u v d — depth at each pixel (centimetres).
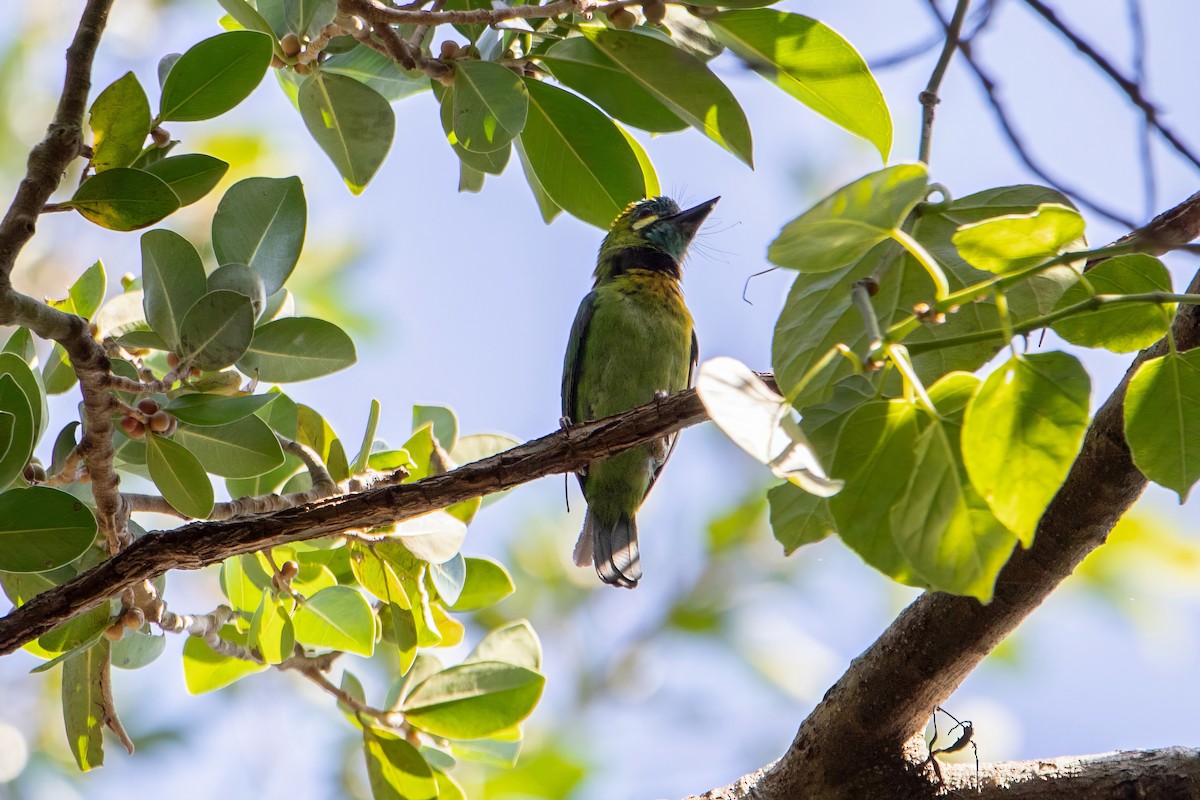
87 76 535
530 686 710
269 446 611
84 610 571
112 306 694
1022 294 463
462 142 623
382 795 695
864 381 421
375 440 759
